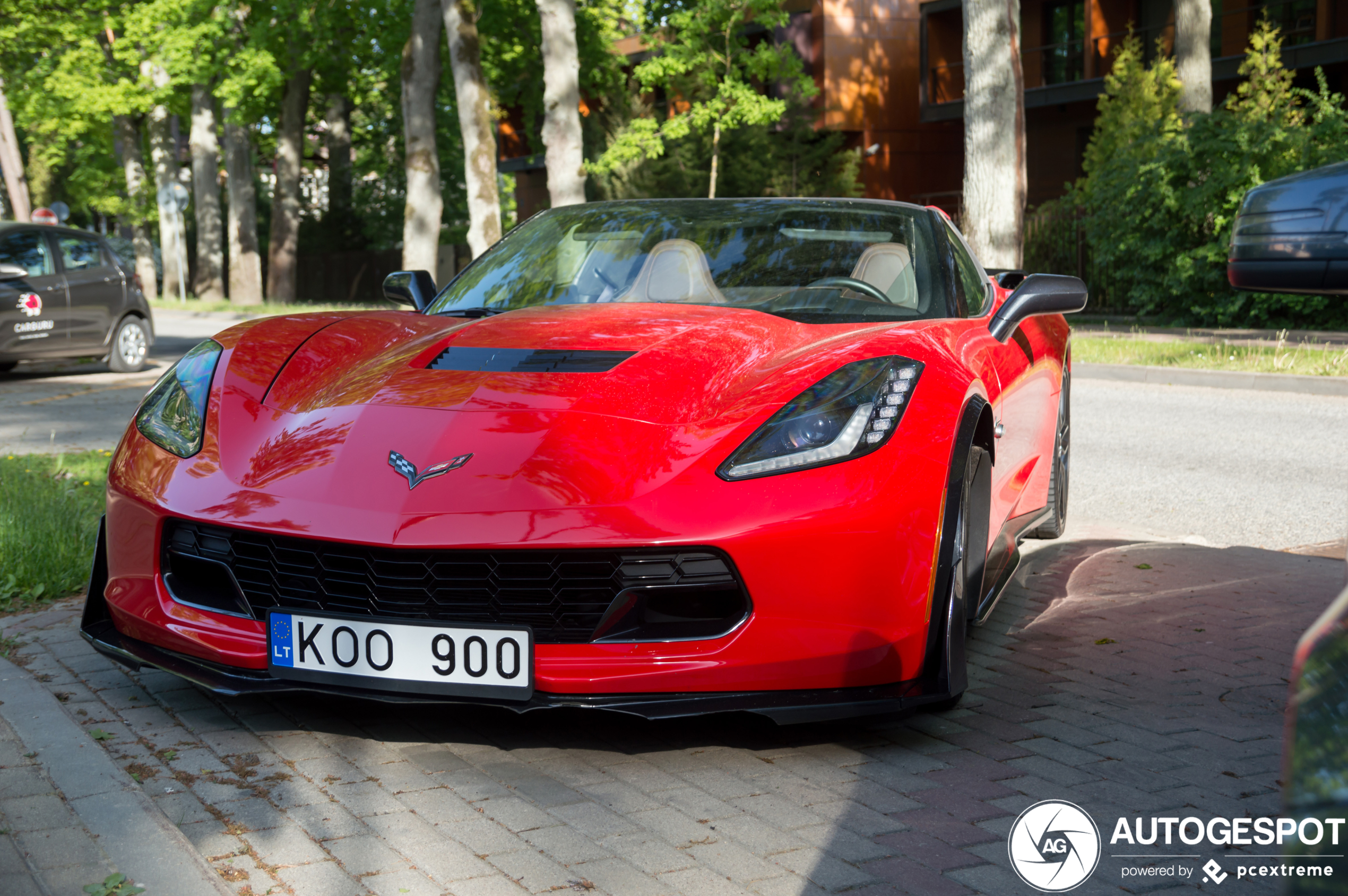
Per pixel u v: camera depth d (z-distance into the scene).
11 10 27.27
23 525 4.00
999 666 3.04
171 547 2.53
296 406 2.69
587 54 26.05
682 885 1.84
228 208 45.50
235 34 26.47
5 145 19.53
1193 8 19.22
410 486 2.32
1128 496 5.66
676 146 25.02
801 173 25.34
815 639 2.28
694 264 3.42
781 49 22.25
